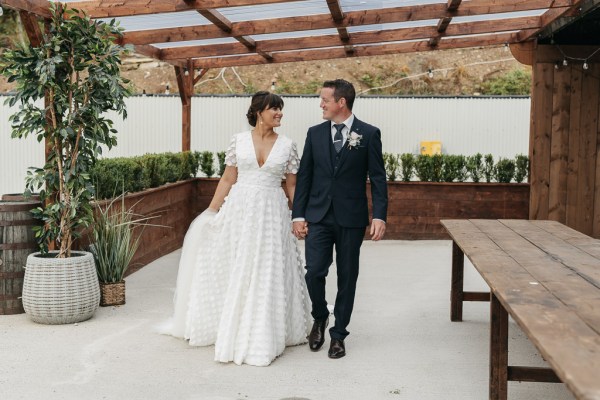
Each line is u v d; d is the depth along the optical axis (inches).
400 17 278.8
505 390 123.6
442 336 180.7
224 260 168.7
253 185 165.8
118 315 200.7
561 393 137.6
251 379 144.5
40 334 178.7
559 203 358.0
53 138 197.5
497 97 531.2
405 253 328.2
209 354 162.4
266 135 168.4
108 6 231.3
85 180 202.7
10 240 197.9
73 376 145.6
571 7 270.5
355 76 965.2
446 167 372.8
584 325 81.7
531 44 356.2
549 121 355.9
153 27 291.3
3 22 901.2
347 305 160.6
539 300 94.7
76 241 218.4
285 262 167.9
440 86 950.4
